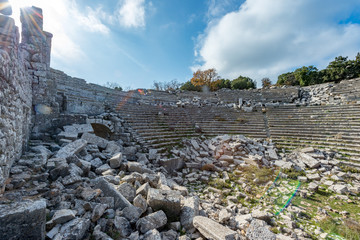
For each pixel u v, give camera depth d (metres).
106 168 6.59
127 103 17.77
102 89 17.48
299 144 13.59
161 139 13.10
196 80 46.28
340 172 9.62
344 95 21.06
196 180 9.37
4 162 3.57
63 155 6.05
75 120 9.57
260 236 3.76
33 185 4.08
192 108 22.83
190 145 13.53
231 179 9.43
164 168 9.60
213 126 18.22
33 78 8.25
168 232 3.86
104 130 11.91
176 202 4.39
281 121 17.80
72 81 14.83
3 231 2.26
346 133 13.31
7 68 3.57
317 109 18.41
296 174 9.64
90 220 3.38
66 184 4.36
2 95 3.43
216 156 12.23
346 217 5.95
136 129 13.12
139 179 6.04
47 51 8.98
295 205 6.83
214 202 6.63
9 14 3.98
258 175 9.62
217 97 32.16
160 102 23.69
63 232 2.79
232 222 4.76
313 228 5.34
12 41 4.02
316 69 37.00
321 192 7.94
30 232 2.47
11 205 2.52
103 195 4.36
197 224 4.06
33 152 5.90
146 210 4.29
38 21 8.70
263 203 6.93
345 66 32.38
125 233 3.41
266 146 13.58
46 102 8.75
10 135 4.06
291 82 39.97
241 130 17.22
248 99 29.03
